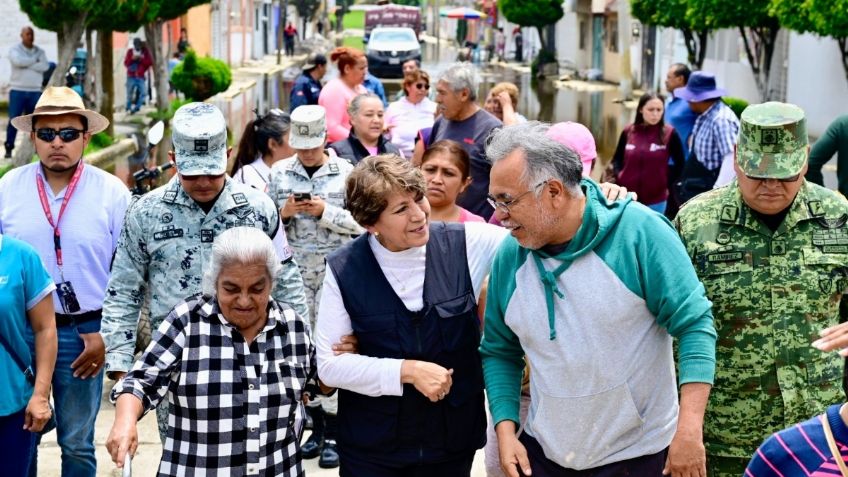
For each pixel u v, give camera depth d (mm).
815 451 2699
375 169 4098
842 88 24688
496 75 50250
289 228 6324
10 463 4832
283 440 4152
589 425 3848
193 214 4781
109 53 21828
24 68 18891
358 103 8062
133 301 4863
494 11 62781
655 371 3867
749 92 30391
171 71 31406
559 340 3824
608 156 21547
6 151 19062
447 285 4227
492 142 3809
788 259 4215
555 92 39812
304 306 4961
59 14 17578
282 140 7180
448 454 4258
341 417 4352
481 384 4340
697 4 24922
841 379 4262
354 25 120438
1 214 5426
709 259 4266
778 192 4086
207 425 4043
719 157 9086
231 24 49875
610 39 44719
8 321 4719
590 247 3770
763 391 4258
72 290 5375
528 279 3900
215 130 4629
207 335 4062
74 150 5344
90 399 5496
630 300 3770
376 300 4191
